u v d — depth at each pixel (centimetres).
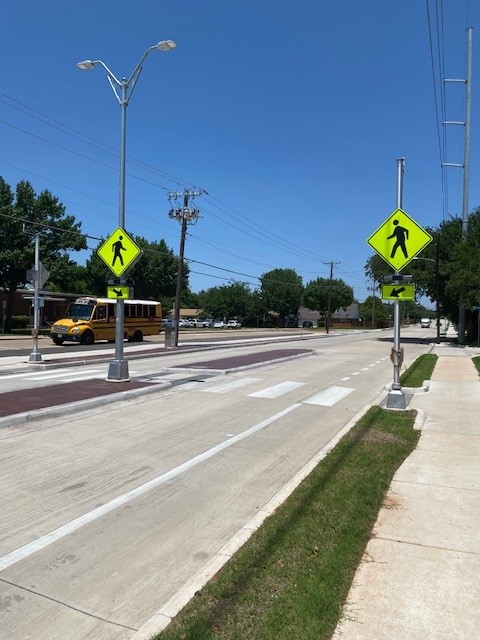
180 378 1537
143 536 452
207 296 12669
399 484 583
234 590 346
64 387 1249
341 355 2750
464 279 3938
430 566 389
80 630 318
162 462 676
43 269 1980
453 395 1288
